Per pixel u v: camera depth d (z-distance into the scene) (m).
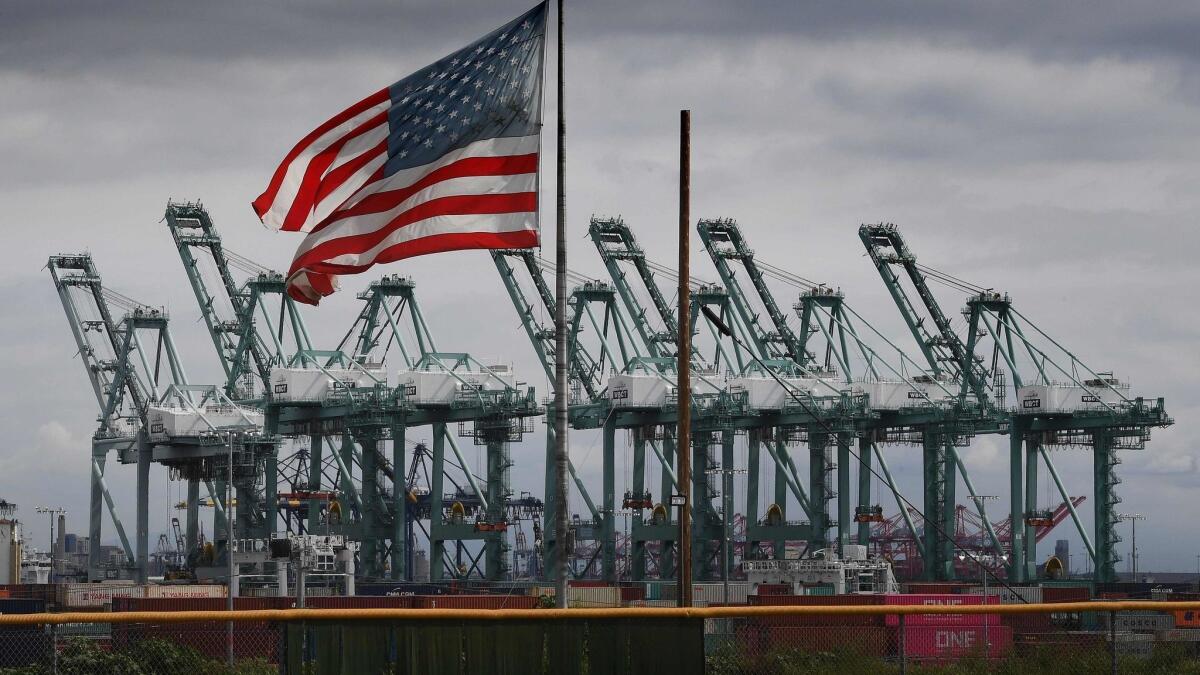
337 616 106.88
